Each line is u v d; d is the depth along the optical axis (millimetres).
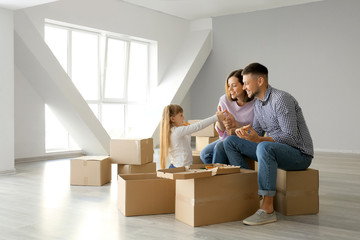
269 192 2693
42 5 6008
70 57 6797
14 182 4336
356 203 3281
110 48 7605
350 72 7547
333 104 7746
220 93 9086
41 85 5977
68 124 6566
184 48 8977
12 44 4902
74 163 4176
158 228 2570
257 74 2854
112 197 3564
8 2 4578
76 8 6598
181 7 8086
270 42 8406
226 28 8922
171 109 3299
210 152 3420
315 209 2920
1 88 4805
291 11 8117
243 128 2768
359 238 2381
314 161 6160
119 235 2438
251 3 7895
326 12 7746
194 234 2439
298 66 8102
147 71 8531
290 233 2461
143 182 2889
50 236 2430
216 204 2654
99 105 7496
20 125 5969
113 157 4332
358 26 7438
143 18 7992
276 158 2729
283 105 2764
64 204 3281
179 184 2760
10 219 2818
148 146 4414
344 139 7652
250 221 2623
